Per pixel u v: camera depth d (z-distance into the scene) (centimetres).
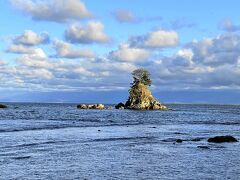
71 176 2452
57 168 2712
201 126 8050
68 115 11475
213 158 3250
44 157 3188
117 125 7600
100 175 2494
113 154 3438
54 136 4931
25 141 4275
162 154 3462
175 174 2548
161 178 2423
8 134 4978
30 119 8838
